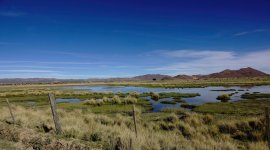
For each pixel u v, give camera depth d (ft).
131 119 66.74
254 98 135.54
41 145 34.68
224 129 52.37
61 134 43.21
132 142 33.35
